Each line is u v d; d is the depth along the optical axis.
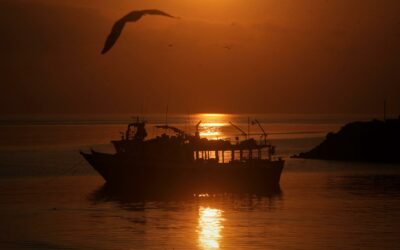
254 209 180.75
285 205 187.62
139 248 130.25
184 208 184.00
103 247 131.75
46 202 194.75
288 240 136.75
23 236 142.38
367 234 142.50
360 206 183.88
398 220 159.88
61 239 139.12
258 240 137.50
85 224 157.25
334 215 168.12
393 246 130.75
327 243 133.62
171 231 148.00
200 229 149.88
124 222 159.50
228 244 133.38
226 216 168.75
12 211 176.88
